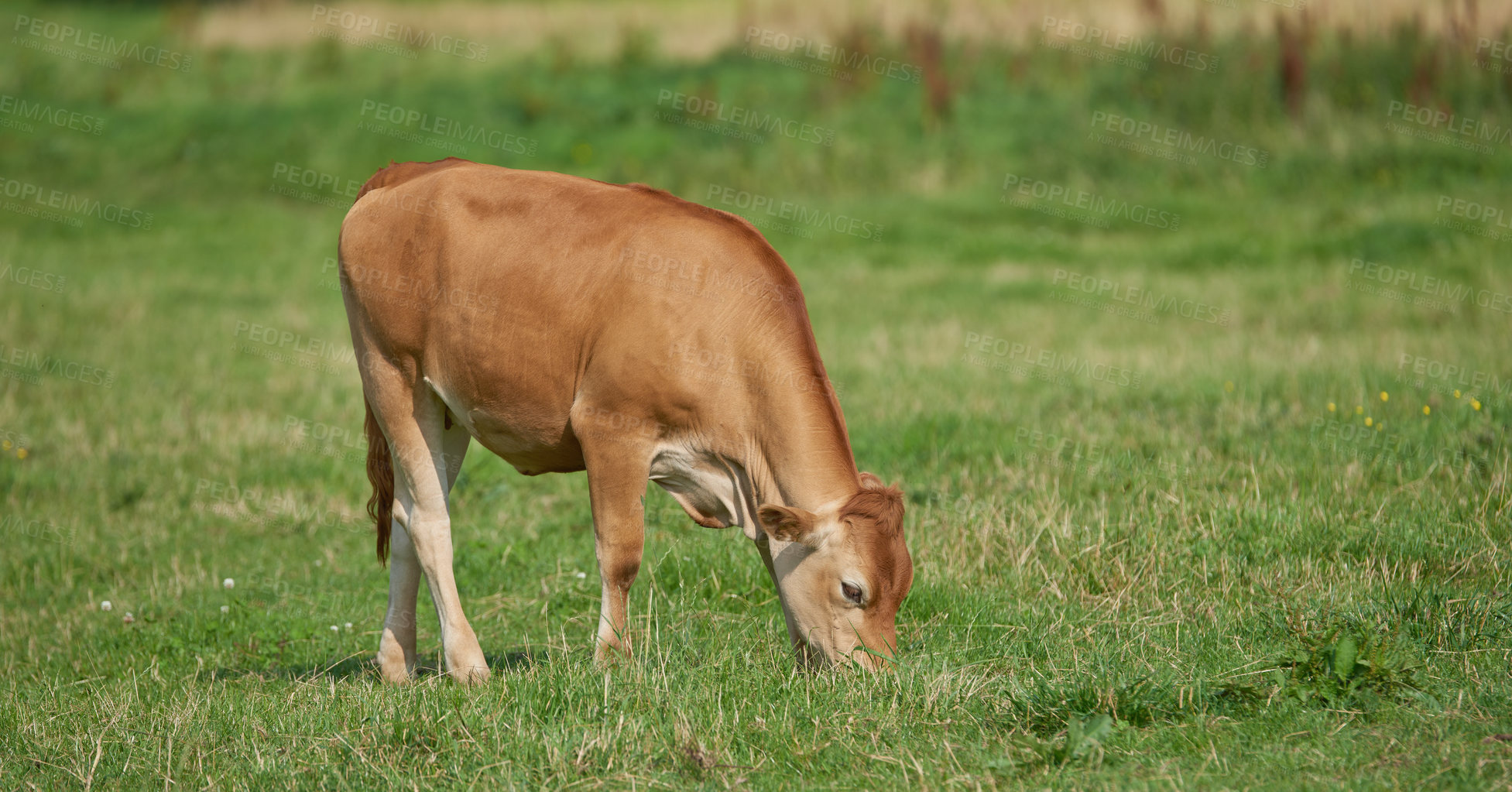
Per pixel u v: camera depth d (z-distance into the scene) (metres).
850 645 17.23
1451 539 20.95
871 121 78.81
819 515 17.16
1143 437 29.61
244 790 15.25
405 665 21.06
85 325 51.34
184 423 38.91
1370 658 15.87
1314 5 80.06
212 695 19.62
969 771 14.47
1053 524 23.23
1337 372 34.25
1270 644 18.05
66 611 26.72
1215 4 83.06
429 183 20.53
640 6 108.25
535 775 15.03
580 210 19.25
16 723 18.50
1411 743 14.16
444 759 15.60
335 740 16.36
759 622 21.33
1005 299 52.78
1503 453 24.97
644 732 15.71
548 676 17.81
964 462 29.78
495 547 27.20
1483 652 16.98
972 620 20.19
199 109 86.88
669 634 20.25
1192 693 15.66
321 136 81.00
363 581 27.53
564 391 19.06
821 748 15.20
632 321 18.23
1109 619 19.95
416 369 20.66
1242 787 13.35
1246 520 22.55
